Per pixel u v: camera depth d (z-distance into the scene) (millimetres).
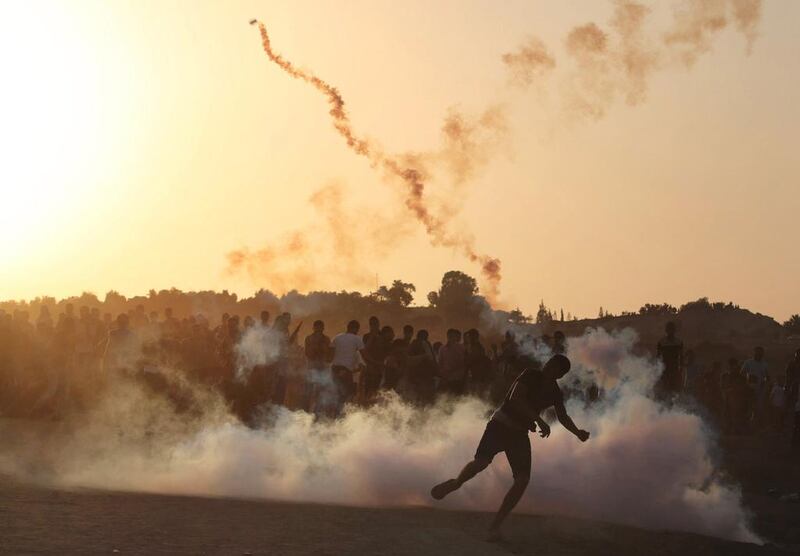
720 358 63969
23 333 22719
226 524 9984
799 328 82000
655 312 84875
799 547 12070
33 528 9109
